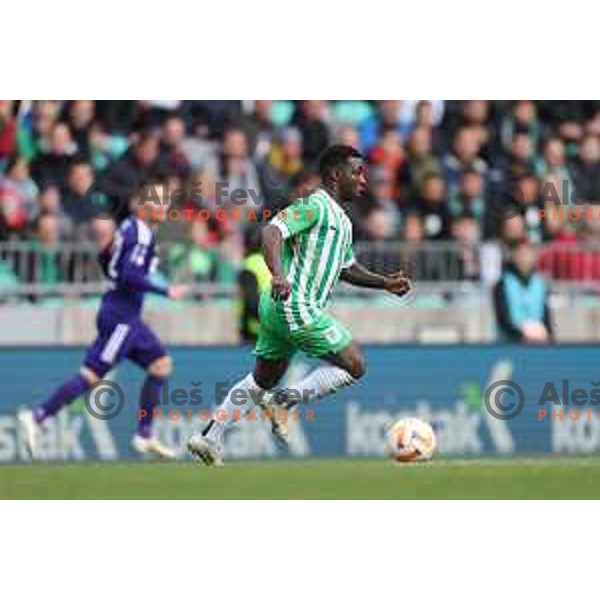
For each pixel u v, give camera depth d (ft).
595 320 219.00
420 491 138.72
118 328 183.42
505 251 216.33
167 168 227.20
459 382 205.98
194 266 213.66
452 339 213.66
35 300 208.44
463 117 247.29
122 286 183.52
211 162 235.81
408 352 205.46
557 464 164.86
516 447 206.28
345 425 204.03
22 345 201.67
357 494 136.87
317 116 243.19
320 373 141.49
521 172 242.37
